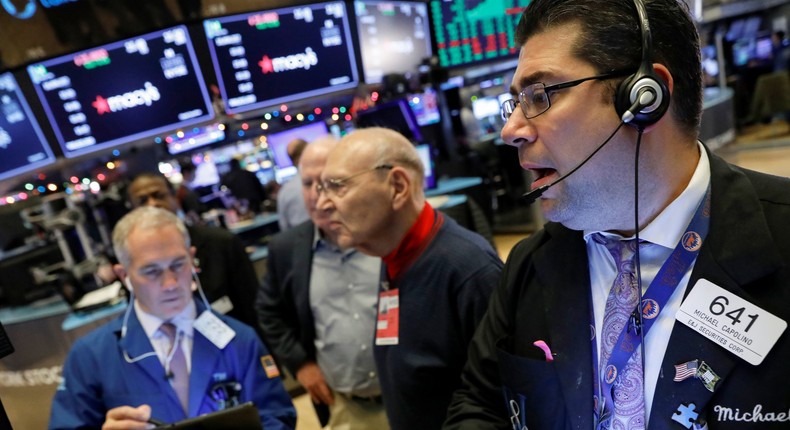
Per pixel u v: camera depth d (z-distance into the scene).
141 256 1.19
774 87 6.66
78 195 3.07
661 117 0.52
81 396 1.22
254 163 4.38
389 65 3.68
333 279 1.47
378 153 1.08
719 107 5.32
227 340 1.28
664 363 0.56
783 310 0.51
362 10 3.42
